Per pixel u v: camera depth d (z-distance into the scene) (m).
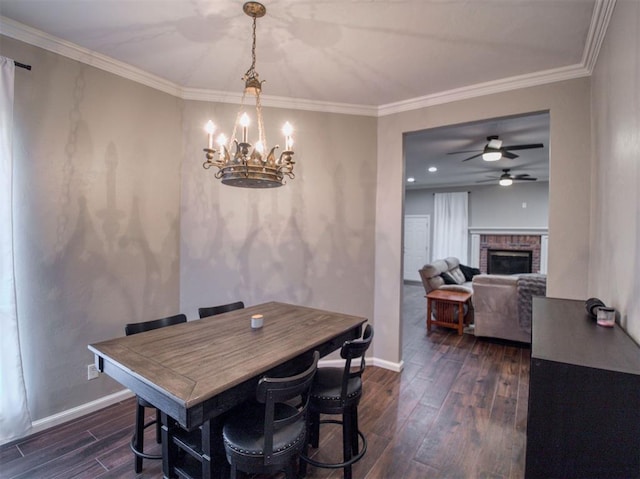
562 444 1.16
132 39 2.40
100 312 2.70
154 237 3.05
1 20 2.14
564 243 2.67
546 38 2.29
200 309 2.58
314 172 3.52
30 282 2.33
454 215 9.20
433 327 5.17
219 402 1.37
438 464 2.08
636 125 1.45
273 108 3.45
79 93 2.55
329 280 3.57
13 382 2.20
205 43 2.45
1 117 2.09
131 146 2.88
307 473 2.01
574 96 2.67
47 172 2.39
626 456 1.09
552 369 1.16
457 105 3.18
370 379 3.31
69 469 2.01
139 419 1.99
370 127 3.62
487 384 3.19
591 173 2.55
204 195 3.30
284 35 2.33
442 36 2.30
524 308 4.14
